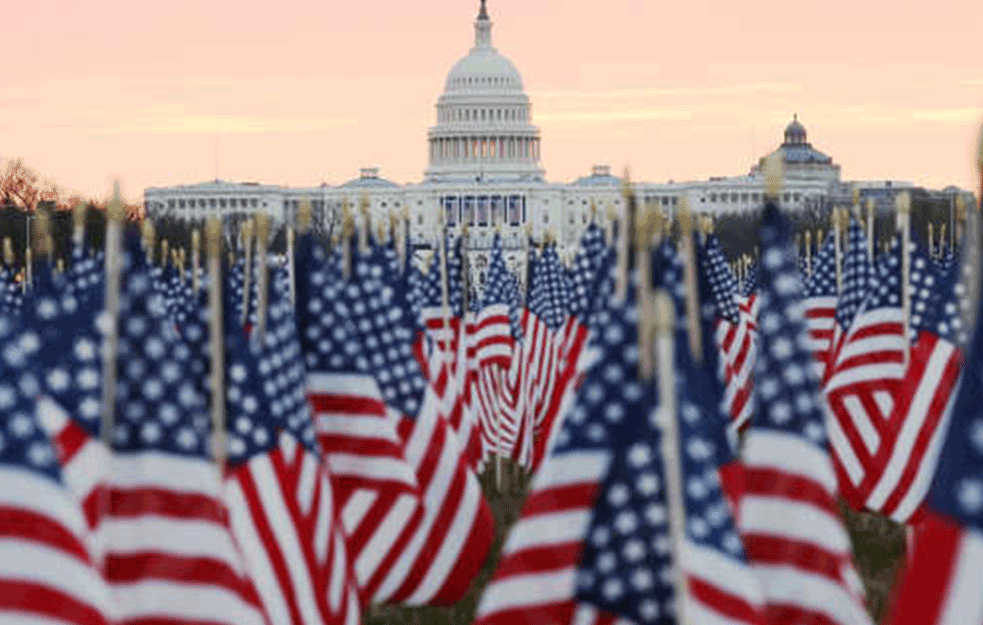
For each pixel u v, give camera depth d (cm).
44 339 6875
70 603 5375
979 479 5366
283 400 7356
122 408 6141
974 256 5959
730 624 5578
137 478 6131
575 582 5775
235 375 7288
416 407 9144
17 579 5353
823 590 6131
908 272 10438
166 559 6094
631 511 5719
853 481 10600
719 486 5719
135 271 6178
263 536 7156
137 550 6106
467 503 8775
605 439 5734
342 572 7344
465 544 8694
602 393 5741
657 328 5378
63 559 5388
